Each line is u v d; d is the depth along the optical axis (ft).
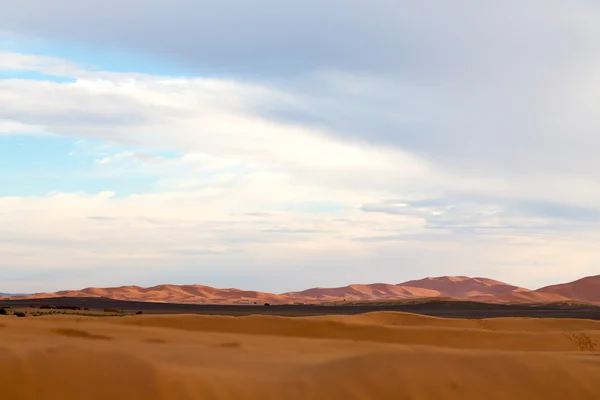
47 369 28.66
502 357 35.76
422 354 35.76
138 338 57.98
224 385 30.58
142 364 30.04
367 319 93.35
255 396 29.96
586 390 32.99
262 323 73.97
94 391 27.66
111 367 29.45
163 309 251.60
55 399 26.94
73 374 28.58
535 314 226.58
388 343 61.62
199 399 28.45
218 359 43.29
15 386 27.27
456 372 33.45
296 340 61.11
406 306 332.19
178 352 47.37
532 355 37.83
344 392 30.91
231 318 75.82
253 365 39.93
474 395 31.60
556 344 68.13
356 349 54.80
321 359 45.80
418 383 31.91
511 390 32.30
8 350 30.94
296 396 30.45
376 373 32.65
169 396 27.99
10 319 69.21
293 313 211.20
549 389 32.71
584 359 39.06
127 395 27.61
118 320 74.69
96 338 57.31
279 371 36.35
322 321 74.08
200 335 62.08
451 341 68.28
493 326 95.81
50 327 62.03
